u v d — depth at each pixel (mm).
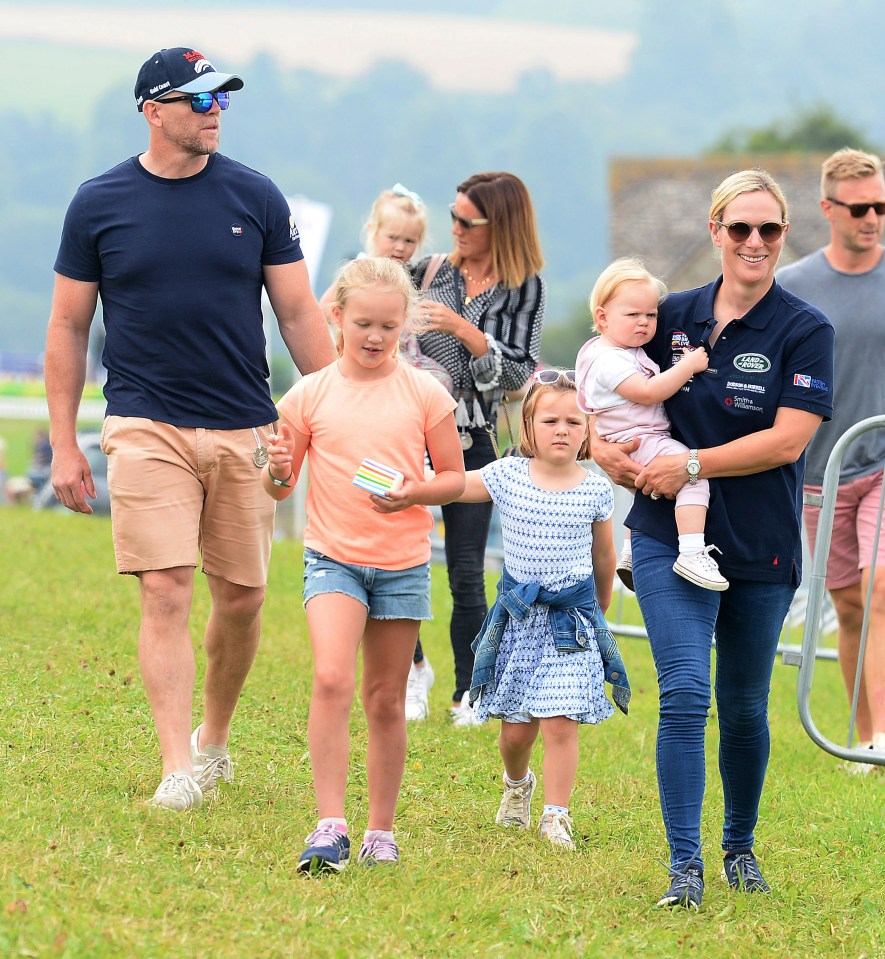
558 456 20500
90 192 20328
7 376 110125
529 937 16125
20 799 18969
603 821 22016
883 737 27156
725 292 18500
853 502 28141
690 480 17938
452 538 27422
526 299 27344
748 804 19062
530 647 20672
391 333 17922
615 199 159500
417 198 28250
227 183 20625
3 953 13836
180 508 20203
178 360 20203
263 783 21812
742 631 18422
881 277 27688
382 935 15586
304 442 18344
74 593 35562
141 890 15945
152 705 20031
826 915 18469
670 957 16109
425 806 21531
